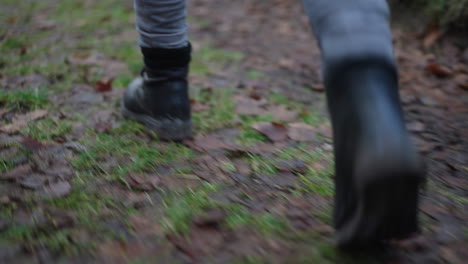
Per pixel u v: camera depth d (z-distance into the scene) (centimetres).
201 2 380
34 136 153
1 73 212
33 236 102
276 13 350
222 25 327
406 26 296
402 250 100
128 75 224
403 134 77
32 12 340
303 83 231
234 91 211
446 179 139
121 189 124
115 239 102
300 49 283
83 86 202
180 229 106
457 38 271
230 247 101
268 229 107
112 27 305
